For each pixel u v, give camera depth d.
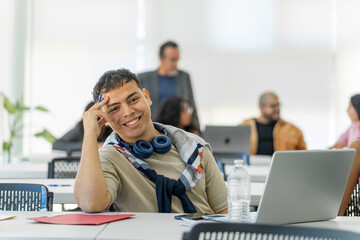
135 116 2.26
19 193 2.36
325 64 8.17
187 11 8.08
